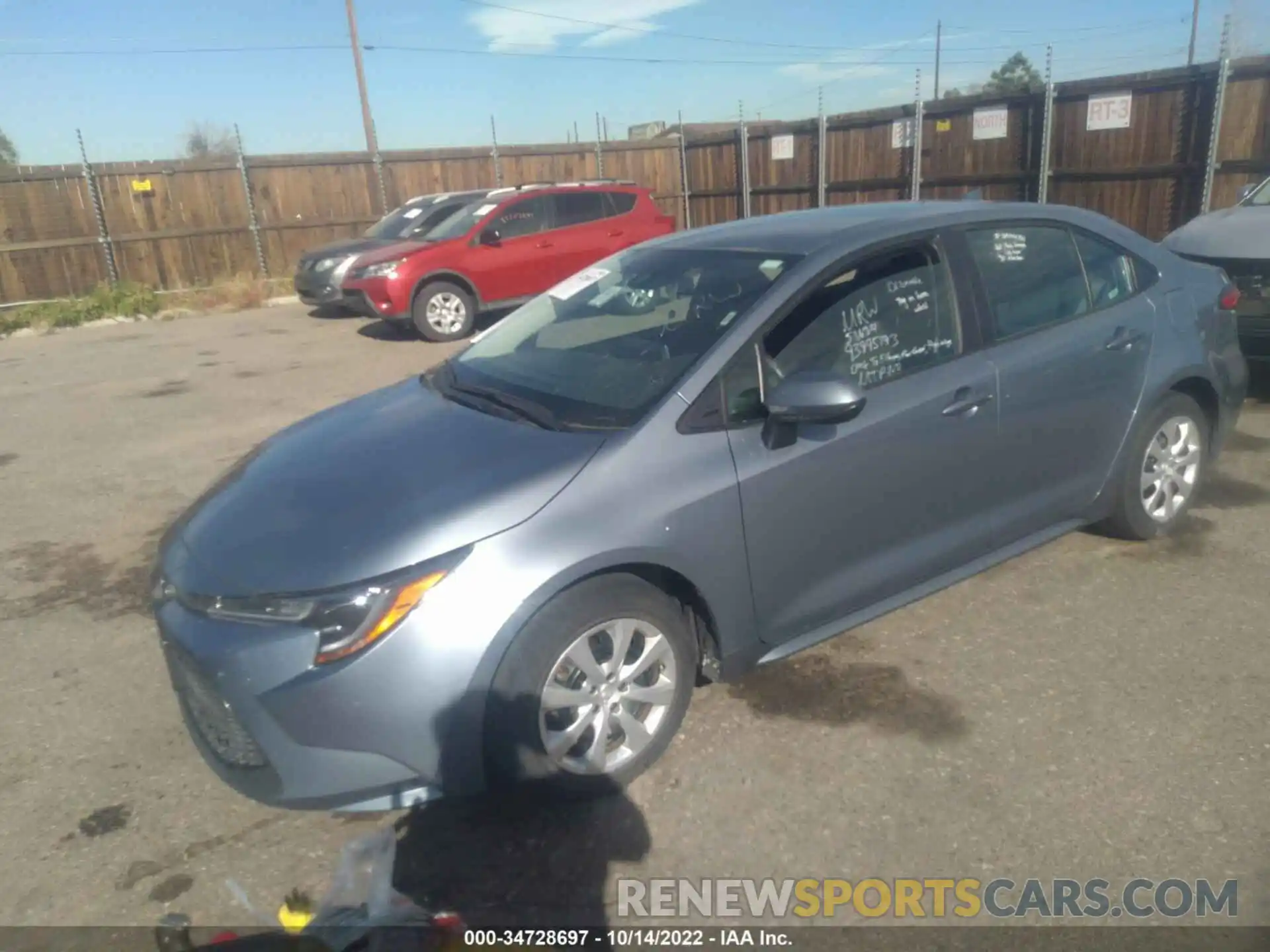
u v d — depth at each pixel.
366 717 2.71
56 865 2.97
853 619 3.64
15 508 6.30
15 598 4.92
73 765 3.47
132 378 10.46
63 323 15.03
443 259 11.88
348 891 2.74
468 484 3.00
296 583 2.77
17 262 15.80
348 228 18.27
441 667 2.72
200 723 3.04
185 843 3.04
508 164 19.20
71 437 8.01
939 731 3.33
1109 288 4.31
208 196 17.05
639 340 3.61
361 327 13.43
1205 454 4.75
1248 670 3.58
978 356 3.80
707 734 3.39
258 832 3.07
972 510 3.86
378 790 2.81
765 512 3.27
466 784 2.87
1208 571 4.34
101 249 16.38
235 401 9.05
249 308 16.11
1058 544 4.69
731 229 4.27
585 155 19.64
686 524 3.09
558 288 4.45
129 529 5.82
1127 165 12.38
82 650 4.34
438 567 2.76
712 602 3.22
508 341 4.18
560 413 3.35
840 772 3.16
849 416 3.18
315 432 3.78
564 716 3.00
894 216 3.95
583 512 2.95
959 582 4.19
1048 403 3.96
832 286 3.57
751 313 3.41
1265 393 7.12
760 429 3.29
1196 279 4.63
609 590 2.99
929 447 3.63
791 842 2.88
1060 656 3.74
